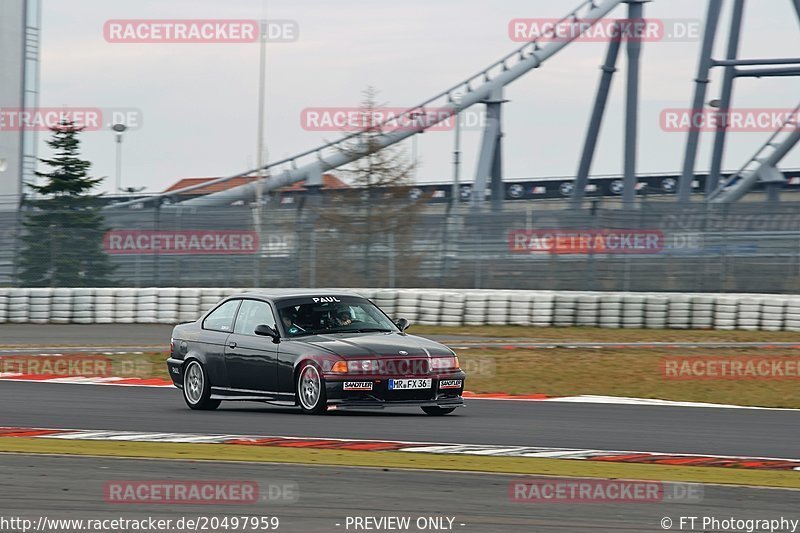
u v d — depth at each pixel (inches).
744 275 4037.9
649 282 4121.6
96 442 1235.2
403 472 1025.5
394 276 4180.6
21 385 2049.7
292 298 1619.1
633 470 1066.7
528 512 840.9
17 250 4232.3
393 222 4468.5
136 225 4298.7
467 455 1146.0
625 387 2118.6
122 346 2898.6
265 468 1044.5
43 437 1278.3
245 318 1621.6
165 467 1048.8
